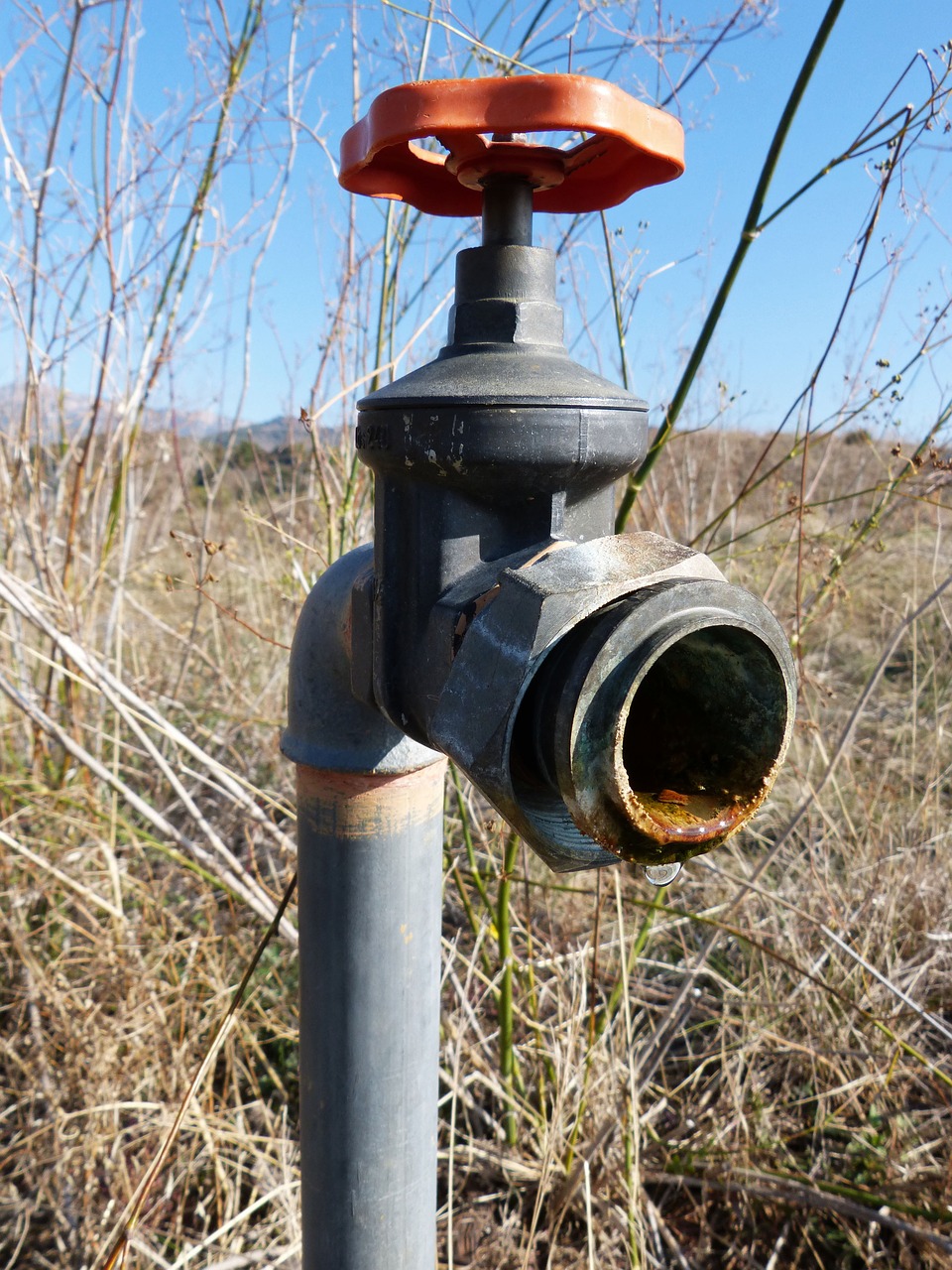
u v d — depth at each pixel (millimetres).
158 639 3518
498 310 911
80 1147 1797
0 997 2221
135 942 2133
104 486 2869
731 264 1491
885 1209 1774
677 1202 1938
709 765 823
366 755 1091
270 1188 1826
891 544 3770
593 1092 1856
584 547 813
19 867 2299
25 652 2791
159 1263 1669
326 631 1095
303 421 1849
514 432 835
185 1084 1860
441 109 789
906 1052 2117
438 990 1238
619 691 697
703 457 3150
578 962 2045
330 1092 1184
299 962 1205
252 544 3227
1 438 2582
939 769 3205
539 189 1001
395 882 1143
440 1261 1768
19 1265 1794
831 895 2377
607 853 789
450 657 858
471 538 895
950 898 2461
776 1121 2037
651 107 842
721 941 2486
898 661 4105
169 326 2580
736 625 729
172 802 2814
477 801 2330
